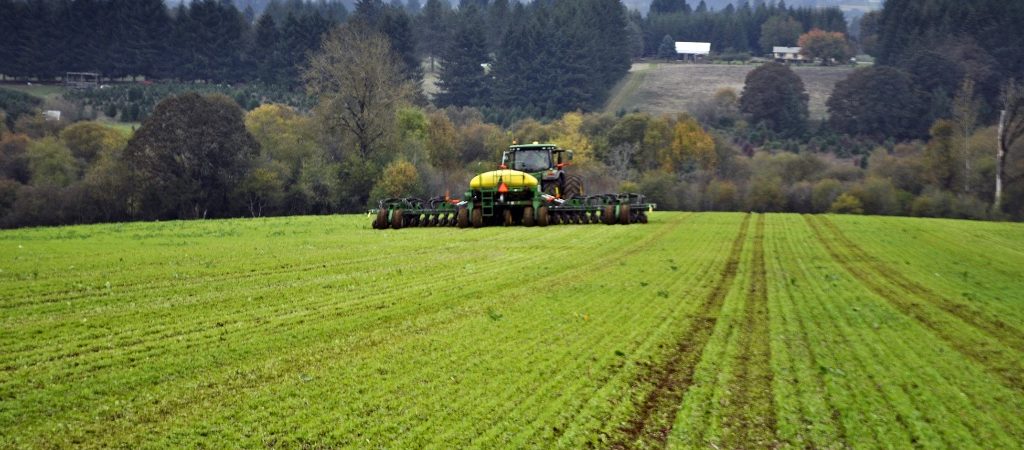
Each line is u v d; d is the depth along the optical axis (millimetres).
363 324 20875
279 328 20156
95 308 22688
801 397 15680
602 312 23172
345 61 127812
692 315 23266
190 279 28531
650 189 131750
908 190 134625
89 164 125188
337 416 13789
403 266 32438
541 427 13586
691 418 14305
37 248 40438
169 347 18047
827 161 162000
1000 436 14094
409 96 149125
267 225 60875
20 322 20547
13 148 126375
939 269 37188
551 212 54750
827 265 36812
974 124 148500
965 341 21359
